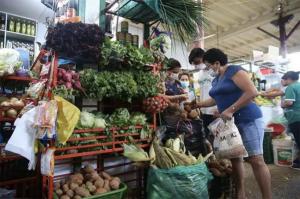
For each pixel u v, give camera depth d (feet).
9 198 5.83
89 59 6.56
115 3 8.40
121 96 6.97
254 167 6.89
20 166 7.53
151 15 8.50
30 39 15.74
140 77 7.29
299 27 22.47
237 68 6.93
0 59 6.98
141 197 7.95
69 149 5.75
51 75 5.75
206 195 6.55
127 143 6.84
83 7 8.74
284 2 19.34
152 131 7.41
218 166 8.03
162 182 6.23
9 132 7.64
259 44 26.12
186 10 7.90
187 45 9.89
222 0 18.51
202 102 8.30
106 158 7.91
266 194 6.76
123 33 8.07
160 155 6.70
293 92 12.28
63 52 5.81
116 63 7.16
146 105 7.36
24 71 7.64
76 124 5.69
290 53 26.40
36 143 5.45
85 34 5.89
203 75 9.85
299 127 12.23
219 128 6.87
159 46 8.23
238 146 6.55
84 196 5.85
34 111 5.40
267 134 14.02
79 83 6.19
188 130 7.93
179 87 8.93
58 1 9.77
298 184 9.89
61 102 5.36
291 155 13.14
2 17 14.71
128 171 8.30
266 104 14.73
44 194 5.81
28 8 14.92
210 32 23.40
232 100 7.02
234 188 8.20
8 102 7.22
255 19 21.16
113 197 6.21
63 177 6.98
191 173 6.29
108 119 6.70
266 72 15.67
